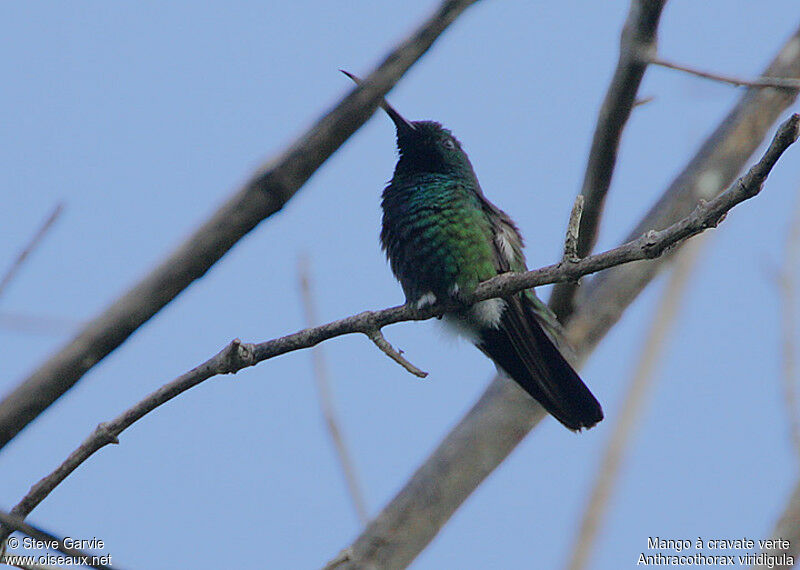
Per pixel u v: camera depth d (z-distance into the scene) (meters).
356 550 9.68
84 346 6.76
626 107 10.27
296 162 6.77
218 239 6.79
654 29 9.83
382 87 6.66
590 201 11.02
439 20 6.66
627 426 9.79
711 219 6.86
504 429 10.75
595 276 12.12
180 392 7.56
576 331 11.78
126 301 6.82
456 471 10.26
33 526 6.08
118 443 7.30
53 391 6.75
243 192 6.79
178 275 6.81
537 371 11.35
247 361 7.89
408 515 9.94
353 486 9.86
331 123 6.76
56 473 7.09
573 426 11.06
